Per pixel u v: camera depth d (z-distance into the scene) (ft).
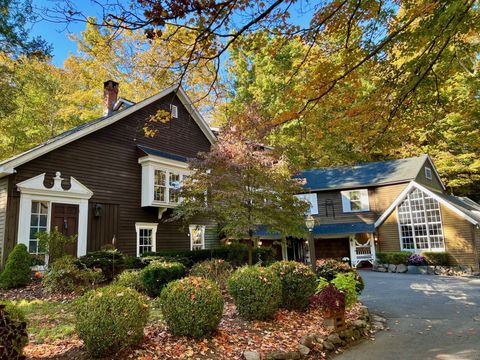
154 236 45.03
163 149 48.67
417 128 20.94
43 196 34.63
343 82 17.10
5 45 35.42
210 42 13.97
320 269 30.94
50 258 31.78
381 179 68.59
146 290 26.91
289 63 20.03
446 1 12.85
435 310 26.99
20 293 27.17
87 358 13.98
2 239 31.78
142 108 46.47
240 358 15.16
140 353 14.48
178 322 16.43
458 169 77.61
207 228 52.95
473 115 19.66
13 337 10.42
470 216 54.08
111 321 13.96
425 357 16.49
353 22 14.99
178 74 16.16
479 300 30.53
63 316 20.45
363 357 16.96
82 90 68.59
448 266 53.83
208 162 33.19
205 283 17.65
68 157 37.32
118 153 42.60
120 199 41.83
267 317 20.54
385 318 25.02
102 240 39.11
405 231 61.21
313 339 17.90
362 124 19.63
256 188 32.58
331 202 72.02
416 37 14.64
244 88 45.57
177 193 36.50
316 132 21.83
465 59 18.51
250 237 33.73
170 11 11.51
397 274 53.36
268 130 22.02
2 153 65.72
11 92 43.39
